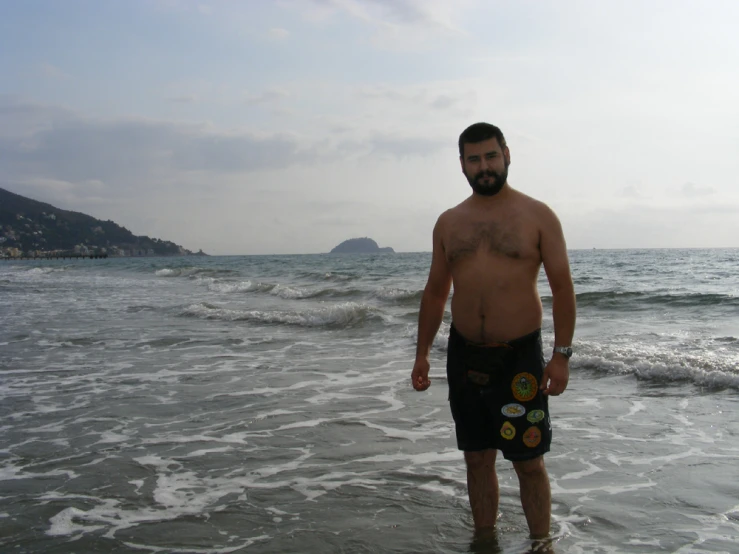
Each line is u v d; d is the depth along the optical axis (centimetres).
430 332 330
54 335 1104
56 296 2058
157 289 2350
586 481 391
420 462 432
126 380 730
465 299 302
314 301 1681
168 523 342
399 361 822
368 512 352
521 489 313
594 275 2666
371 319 1161
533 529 311
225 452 464
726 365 638
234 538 323
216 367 805
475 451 316
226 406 604
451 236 310
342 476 409
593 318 1162
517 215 295
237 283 2339
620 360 707
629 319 1133
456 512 350
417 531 328
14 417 574
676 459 424
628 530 321
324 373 755
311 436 500
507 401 294
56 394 664
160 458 452
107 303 1758
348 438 492
